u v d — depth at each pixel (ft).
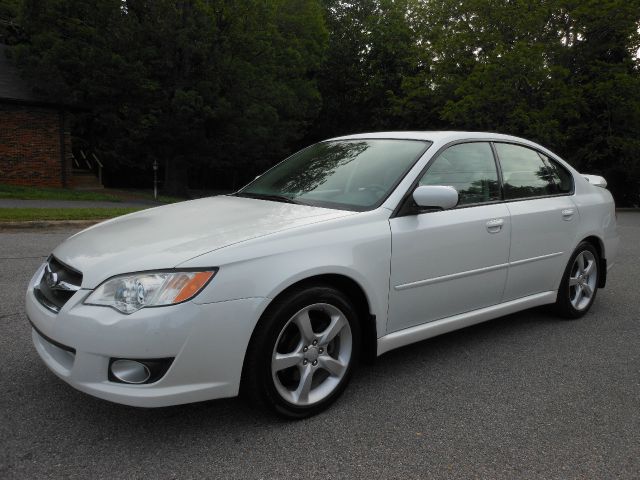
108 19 62.28
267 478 8.02
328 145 14.48
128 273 8.54
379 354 10.96
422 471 8.30
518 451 8.94
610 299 18.75
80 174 76.02
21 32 75.41
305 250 9.54
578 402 10.77
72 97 63.10
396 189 11.35
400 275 10.97
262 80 75.15
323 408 10.07
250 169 110.73
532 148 15.16
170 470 8.14
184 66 67.77
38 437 8.95
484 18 82.64
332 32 116.26
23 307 15.60
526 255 13.83
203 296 8.46
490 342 14.08
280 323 9.23
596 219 16.20
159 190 85.15
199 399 8.64
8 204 45.27
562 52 77.97
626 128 81.61
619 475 8.36
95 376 8.38
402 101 99.30
